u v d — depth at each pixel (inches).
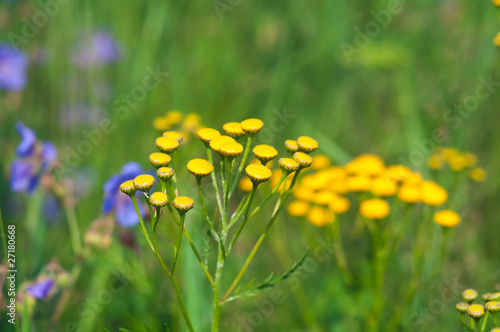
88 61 44.7
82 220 36.5
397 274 35.1
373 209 30.5
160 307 32.6
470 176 36.8
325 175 32.6
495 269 36.7
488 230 38.7
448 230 30.7
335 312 33.9
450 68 44.6
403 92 46.6
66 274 30.5
